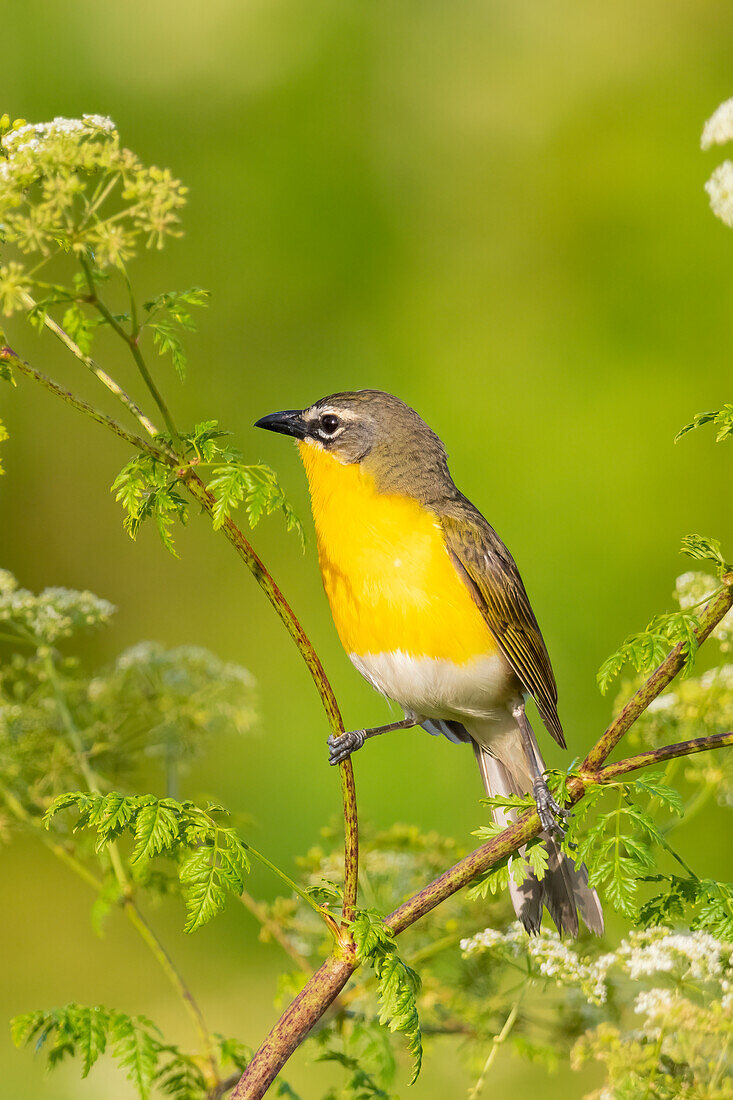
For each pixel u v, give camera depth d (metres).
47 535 15.38
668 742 6.76
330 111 16.62
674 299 15.65
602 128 16.73
